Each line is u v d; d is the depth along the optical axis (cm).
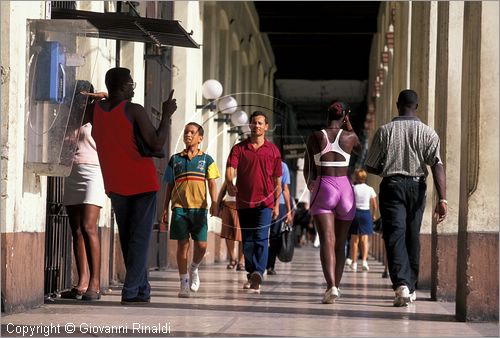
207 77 4909
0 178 1725
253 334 1568
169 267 3862
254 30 7619
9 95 1750
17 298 1786
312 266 4572
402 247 2158
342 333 1612
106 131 1997
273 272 3594
